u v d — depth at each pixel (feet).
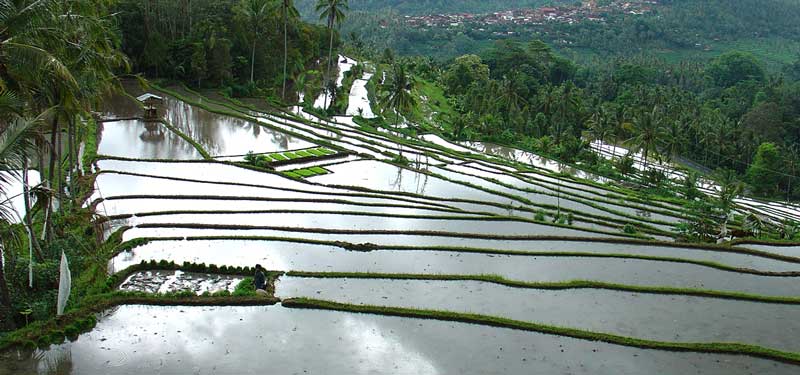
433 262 139.23
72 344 95.09
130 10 345.31
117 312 106.01
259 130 279.90
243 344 97.14
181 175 201.16
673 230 208.03
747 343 105.60
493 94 423.64
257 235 149.38
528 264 141.28
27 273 108.17
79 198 163.73
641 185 307.37
